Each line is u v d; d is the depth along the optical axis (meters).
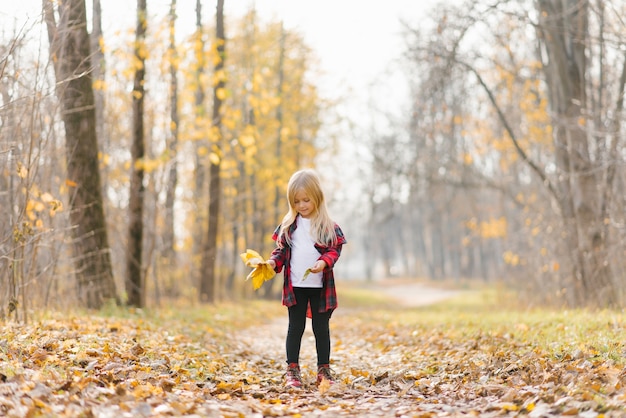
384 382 5.50
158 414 3.76
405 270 69.75
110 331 7.31
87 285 10.48
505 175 27.69
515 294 20.25
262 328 14.02
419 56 14.95
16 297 7.24
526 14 13.27
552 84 15.12
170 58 12.71
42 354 5.06
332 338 11.19
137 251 12.02
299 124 30.03
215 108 17.47
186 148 18.98
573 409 3.63
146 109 14.22
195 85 13.67
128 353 5.66
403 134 32.88
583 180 13.27
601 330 7.16
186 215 21.98
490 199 39.12
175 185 17.30
